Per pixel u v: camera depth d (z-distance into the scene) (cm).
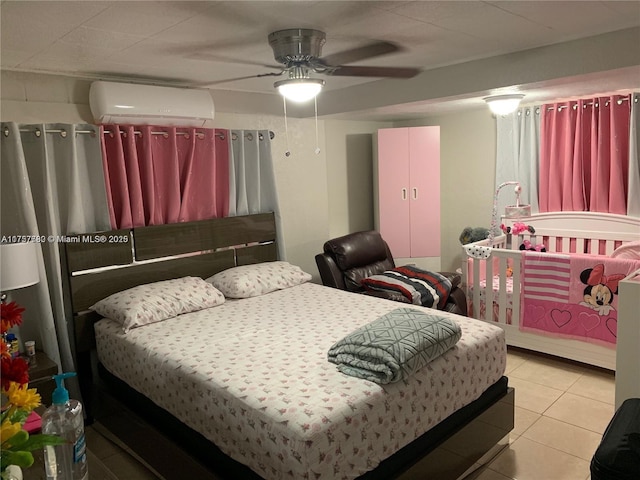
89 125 311
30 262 259
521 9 212
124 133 329
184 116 345
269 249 414
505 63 294
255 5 194
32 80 298
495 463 257
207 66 302
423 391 212
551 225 444
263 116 422
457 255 543
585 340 356
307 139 461
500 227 474
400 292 381
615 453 165
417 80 344
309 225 471
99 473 152
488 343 253
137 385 267
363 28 233
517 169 464
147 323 294
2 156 279
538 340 382
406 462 209
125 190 327
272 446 182
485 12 215
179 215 359
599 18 228
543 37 259
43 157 290
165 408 246
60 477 139
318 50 245
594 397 321
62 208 309
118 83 317
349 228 532
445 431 229
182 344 259
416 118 546
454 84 322
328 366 222
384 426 196
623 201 404
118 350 281
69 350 304
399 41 259
